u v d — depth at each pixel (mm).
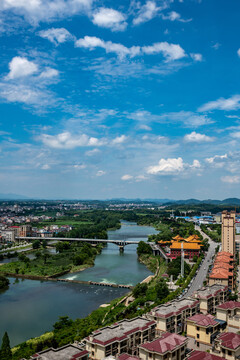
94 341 156750
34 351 180000
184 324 198500
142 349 154250
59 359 135000
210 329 178125
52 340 188375
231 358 147000
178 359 154000
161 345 151125
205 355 140750
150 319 191000
